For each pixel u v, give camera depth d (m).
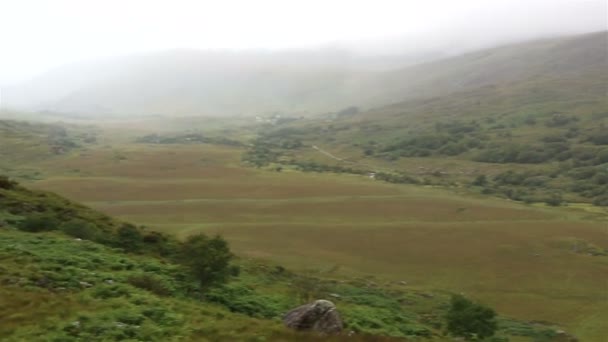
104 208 146.12
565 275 93.06
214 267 40.19
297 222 130.25
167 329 26.75
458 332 47.59
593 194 188.50
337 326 31.50
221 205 151.12
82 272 36.22
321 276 82.12
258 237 114.69
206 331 27.14
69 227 53.53
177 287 38.88
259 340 26.75
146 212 141.62
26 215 57.50
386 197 166.00
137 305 30.12
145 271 41.50
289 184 187.12
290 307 42.47
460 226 128.38
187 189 175.12
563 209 160.00
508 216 143.75
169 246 58.09
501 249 108.62
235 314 33.94
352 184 190.38
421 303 67.56
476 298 80.06
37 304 28.30
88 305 29.05
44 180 186.50
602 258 103.88
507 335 59.12
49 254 40.16
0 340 23.75
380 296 68.38
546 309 75.62
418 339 41.09
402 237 116.94
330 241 112.88
